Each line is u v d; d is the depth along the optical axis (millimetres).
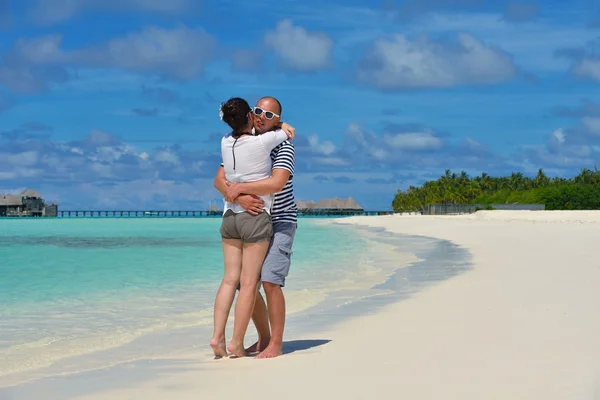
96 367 4965
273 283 5215
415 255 17719
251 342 6105
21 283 11844
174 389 3988
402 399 3531
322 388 3830
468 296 8352
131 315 7992
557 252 16078
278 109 5391
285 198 5398
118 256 20062
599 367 4188
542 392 3582
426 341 5355
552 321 6156
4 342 6207
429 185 157750
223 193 5363
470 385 3775
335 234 38281
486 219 60906
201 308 8594
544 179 144500
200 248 25141
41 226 66375
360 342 5520
